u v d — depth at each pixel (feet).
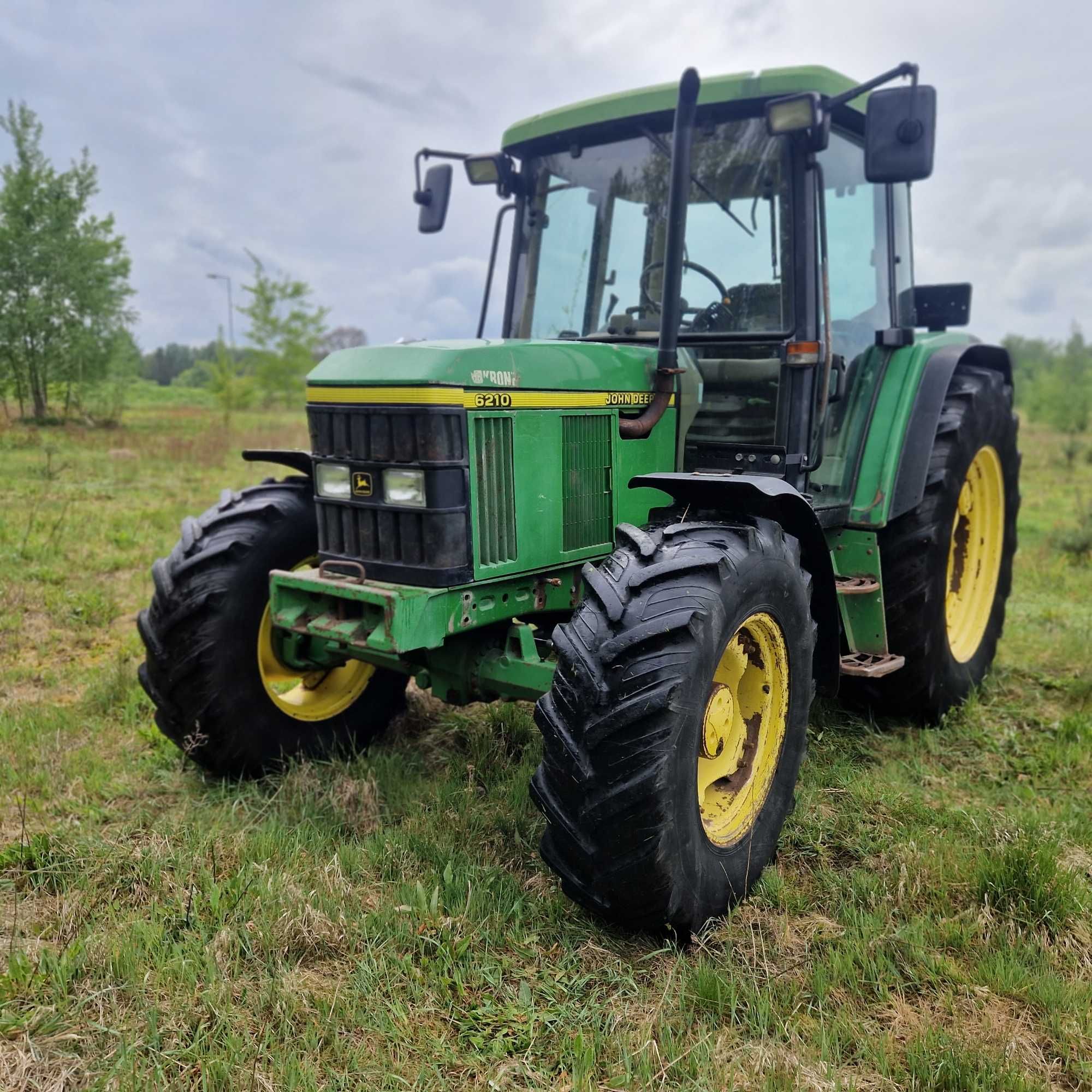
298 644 10.90
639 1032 6.73
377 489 8.98
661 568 7.93
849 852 9.62
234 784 10.90
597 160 11.89
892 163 9.29
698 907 7.88
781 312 10.81
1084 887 8.67
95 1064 6.31
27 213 67.67
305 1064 6.26
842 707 13.73
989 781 11.53
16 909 8.13
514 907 8.12
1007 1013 7.14
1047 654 16.74
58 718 12.42
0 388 69.10
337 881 8.37
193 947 7.43
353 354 9.19
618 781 7.36
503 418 9.11
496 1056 6.50
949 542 12.96
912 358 13.01
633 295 11.64
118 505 31.48
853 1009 7.16
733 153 10.92
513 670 9.72
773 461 10.66
